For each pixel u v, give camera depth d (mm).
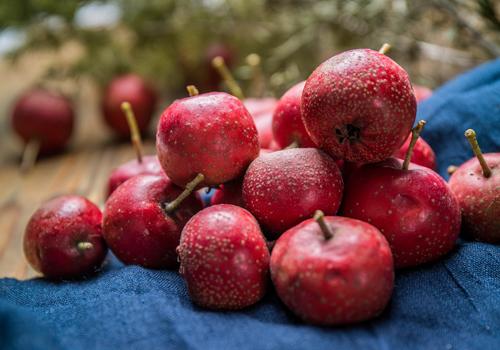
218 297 114
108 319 111
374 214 121
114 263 154
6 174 296
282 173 121
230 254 113
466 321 110
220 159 125
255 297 115
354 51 122
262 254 116
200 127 124
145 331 107
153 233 133
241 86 311
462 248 129
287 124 139
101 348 103
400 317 110
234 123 126
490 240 134
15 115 314
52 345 96
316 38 296
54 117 315
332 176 122
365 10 265
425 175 124
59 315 116
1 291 131
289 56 299
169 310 112
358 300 103
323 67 122
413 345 104
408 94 118
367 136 117
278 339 102
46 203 145
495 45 230
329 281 103
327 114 118
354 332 104
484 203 132
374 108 115
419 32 268
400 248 121
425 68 287
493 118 158
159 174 145
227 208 120
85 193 259
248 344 102
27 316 98
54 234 139
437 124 168
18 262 191
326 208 120
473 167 139
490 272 121
